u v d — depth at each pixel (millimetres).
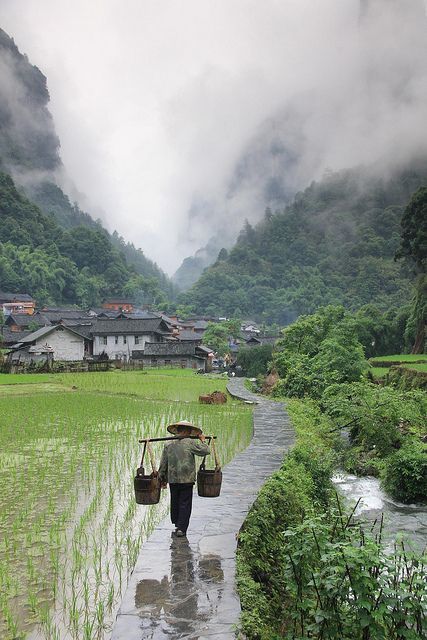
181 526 7715
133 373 56031
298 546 6266
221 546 7355
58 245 188625
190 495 7848
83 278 172625
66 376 50031
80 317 113500
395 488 14359
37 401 28859
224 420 21875
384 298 183875
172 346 74500
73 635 5594
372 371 38938
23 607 6191
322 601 5879
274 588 6965
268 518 8422
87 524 8891
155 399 31391
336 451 18188
